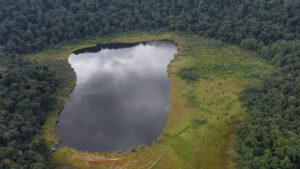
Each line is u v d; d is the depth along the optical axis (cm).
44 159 14262
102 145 15400
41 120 16350
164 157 14712
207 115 16325
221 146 14888
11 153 13800
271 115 14925
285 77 16675
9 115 15362
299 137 13425
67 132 16088
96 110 17162
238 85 17825
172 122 16238
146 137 15625
